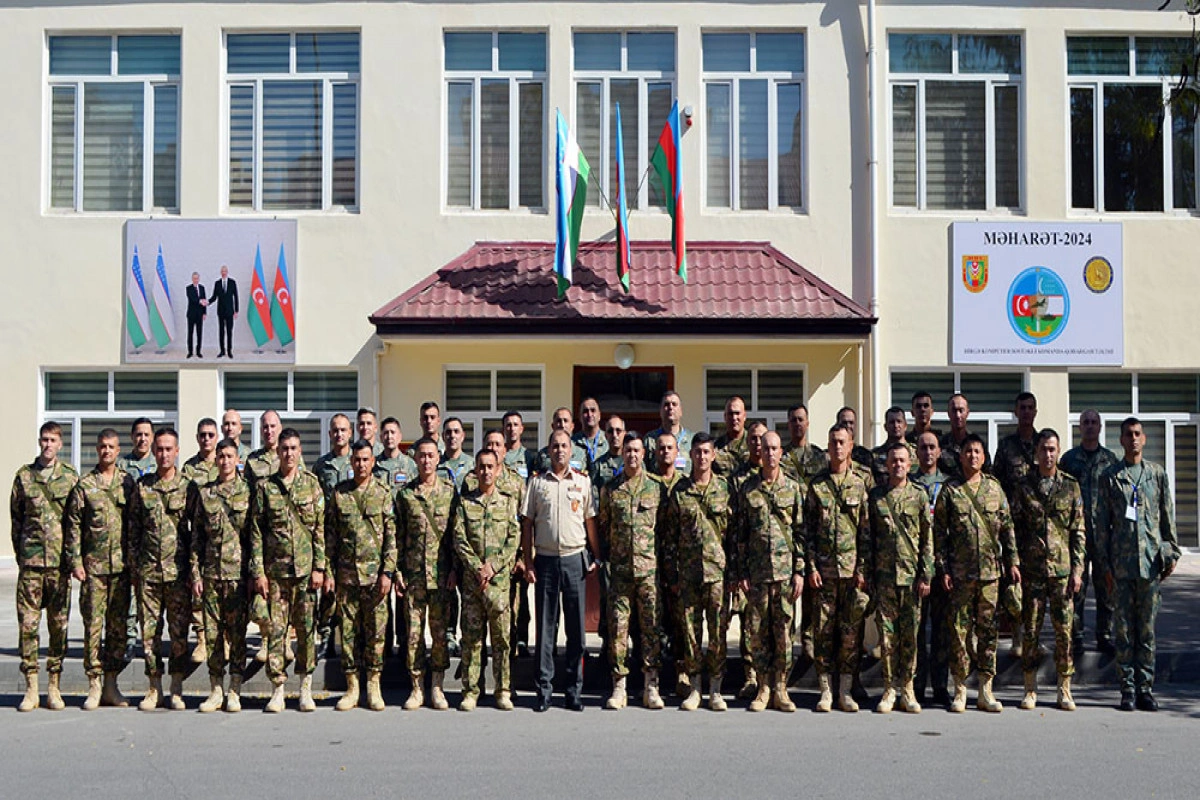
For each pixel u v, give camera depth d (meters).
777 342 14.41
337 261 15.65
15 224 15.76
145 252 15.63
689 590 9.25
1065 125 15.98
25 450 15.62
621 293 14.62
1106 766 7.50
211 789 6.96
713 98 16.03
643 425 15.35
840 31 15.86
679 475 9.66
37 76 15.89
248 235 15.62
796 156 16.03
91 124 16.05
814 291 14.80
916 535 9.17
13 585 14.59
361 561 9.25
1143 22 16.02
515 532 9.33
